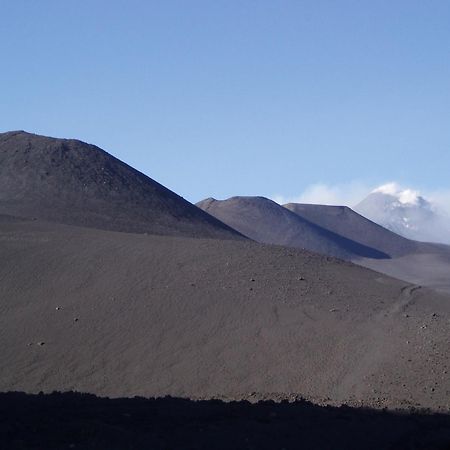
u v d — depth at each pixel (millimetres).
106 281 65250
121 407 28672
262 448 22781
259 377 50750
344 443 24438
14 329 57531
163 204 121375
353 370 50469
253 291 65125
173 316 60094
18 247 70188
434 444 24703
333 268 77500
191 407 29453
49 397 31281
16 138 126000
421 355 50625
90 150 127562
